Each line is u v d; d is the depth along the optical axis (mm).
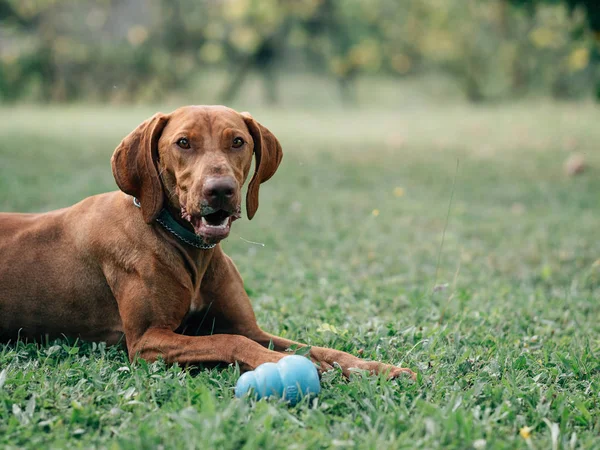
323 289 6184
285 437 3074
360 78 49531
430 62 44531
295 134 20359
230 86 41688
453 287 5477
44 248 4508
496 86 45031
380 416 3275
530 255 7672
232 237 8227
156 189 4141
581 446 3152
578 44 14289
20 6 33844
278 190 11570
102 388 3668
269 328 5039
